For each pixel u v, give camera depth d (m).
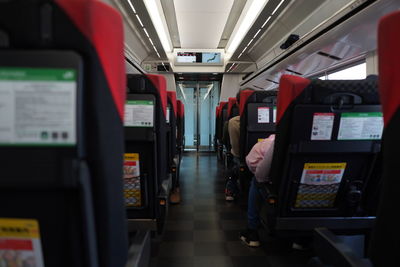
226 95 8.88
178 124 4.68
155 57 7.56
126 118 1.60
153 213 1.84
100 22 0.60
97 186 0.65
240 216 3.10
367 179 1.62
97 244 0.68
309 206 1.73
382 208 0.70
